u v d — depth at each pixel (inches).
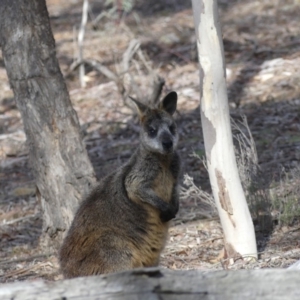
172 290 241.9
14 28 481.1
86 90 885.8
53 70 485.7
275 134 684.1
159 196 404.8
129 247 391.2
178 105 794.8
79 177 484.4
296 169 547.5
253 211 491.2
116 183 399.5
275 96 773.3
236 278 242.4
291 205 497.0
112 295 242.5
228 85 818.8
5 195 653.9
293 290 239.9
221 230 502.6
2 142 778.8
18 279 454.9
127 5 1034.7
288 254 434.3
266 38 962.1
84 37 1087.6
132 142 735.7
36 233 559.8
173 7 1198.3
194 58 934.4
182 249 472.4
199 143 693.9
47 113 482.3
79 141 488.7
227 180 431.8
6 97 903.7
